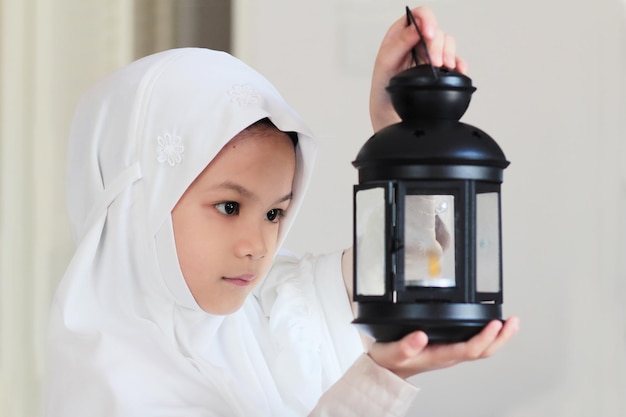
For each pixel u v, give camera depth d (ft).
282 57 6.95
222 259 4.55
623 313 6.54
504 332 3.44
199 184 4.55
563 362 6.59
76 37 7.11
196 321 4.83
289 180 4.68
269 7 6.97
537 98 6.61
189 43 7.20
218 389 4.70
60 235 7.13
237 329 5.08
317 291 5.25
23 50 6.98
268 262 4.69
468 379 6.67
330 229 6.85
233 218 4.59
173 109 4.62
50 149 7.07
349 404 3.87
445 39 4.11
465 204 3.47
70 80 7.11
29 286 7.04
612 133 6.57
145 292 4.73
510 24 6.63
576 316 6.59
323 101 6.89
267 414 4.90
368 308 3.52
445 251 3.51
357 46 6.85
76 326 4.65
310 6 6.92
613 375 6.54
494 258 3.60
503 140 6.63
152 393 4.54
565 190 6.59
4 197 6.97
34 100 7.01
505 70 6.63
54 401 4.61
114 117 4.78
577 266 6.59
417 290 3.47
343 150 6.86
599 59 6.57
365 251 3.58
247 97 4.60
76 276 4.65
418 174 3.46
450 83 3.56
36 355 7.02
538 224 6.61
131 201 4.65
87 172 4.85
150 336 4.66
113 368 4.51
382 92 4.45
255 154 4.56
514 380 6.62
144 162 4.63
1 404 6.94
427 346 3.54
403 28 4.35
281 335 5.12
